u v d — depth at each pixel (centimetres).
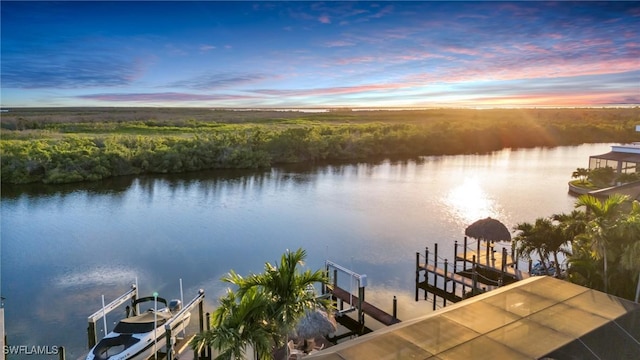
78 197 5419
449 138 10256
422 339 1322
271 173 7319
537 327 1377
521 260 2917
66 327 2245
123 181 6506
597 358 1260
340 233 3875
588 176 5634
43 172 6300
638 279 1836
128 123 11956
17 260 3244
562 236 2423
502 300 1559
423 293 2625
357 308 2308
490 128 11012
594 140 11938
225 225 4178
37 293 2664
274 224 4197
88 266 3127
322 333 1802
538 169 7431
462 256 2989
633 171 5556
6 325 2267
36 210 4759
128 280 2878
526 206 4706
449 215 4412
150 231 3994
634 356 1296
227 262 3219
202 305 2155
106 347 1761
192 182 6469
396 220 4259
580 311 1477
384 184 6194
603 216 1962
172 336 1858
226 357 1217
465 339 1314
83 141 7488
